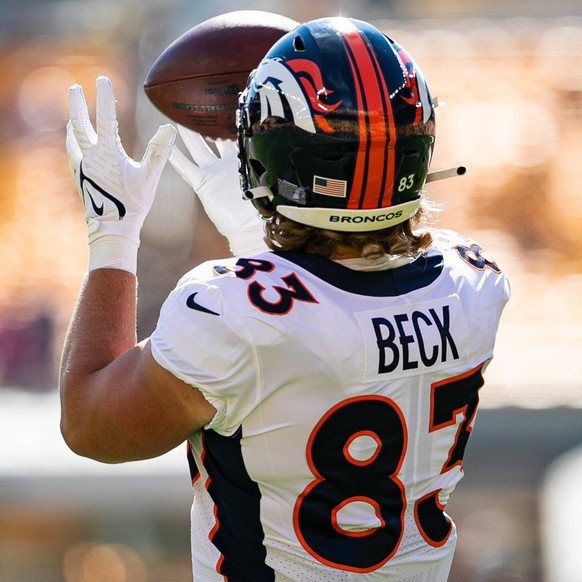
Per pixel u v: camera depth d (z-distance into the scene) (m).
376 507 6.54
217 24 8.48
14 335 31.50
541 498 22.58
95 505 21.98
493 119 39.53
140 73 36.50
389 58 6.54
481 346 6.93
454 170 7.07
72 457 22.23
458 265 7.04
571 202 37.47
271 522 6.46
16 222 38.50
